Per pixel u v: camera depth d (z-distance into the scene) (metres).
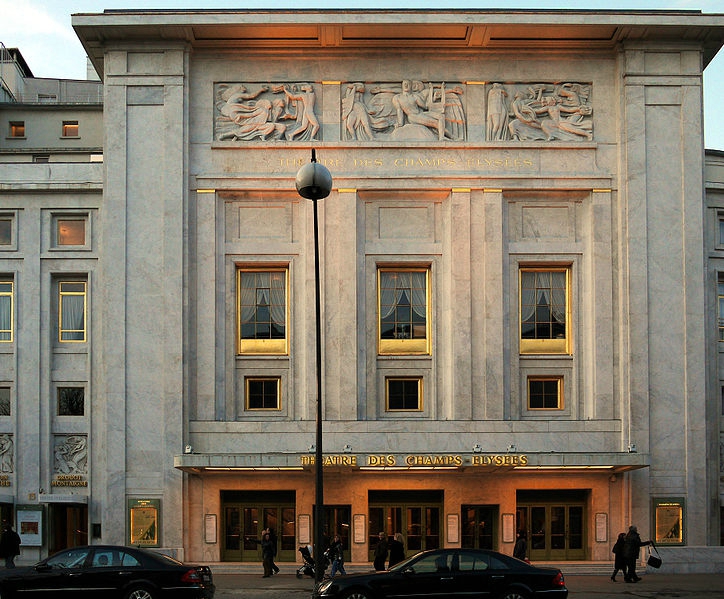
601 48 36.00
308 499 34.41
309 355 34.66
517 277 35.44
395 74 36.06
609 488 34.41
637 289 34.56
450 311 34.91
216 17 34.06
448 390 34.78
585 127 35.69
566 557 34.66
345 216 35.06
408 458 31.83
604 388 34.50
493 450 34.03
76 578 20.09
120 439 33.78
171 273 34.34
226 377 34.88
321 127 35.78
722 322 36.94
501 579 20.17
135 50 35.25
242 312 35.56
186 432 33.88
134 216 34.78
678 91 35.41
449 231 35.25
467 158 35.50
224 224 35.53
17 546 30.98
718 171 37.25
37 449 35.06
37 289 35.75
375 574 20.48
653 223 34.91
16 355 35.47
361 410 34.62
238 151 35.53
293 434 34.06
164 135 34.97
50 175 36.25
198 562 33.75
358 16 33.94
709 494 35.44
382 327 35.56
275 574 31.58
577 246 35.50
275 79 36.00
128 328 34.28
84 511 35.25
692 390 34.25
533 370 35.22
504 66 36.09
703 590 27.03
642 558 33.38
